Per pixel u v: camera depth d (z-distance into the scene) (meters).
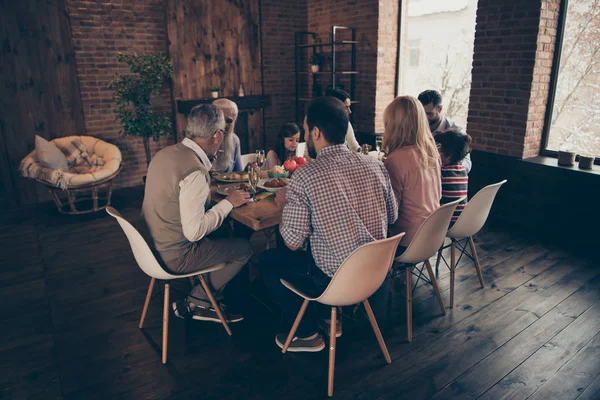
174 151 2.09
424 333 2.45
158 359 2.27
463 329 2.48
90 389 2.05
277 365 2.21
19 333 2.50
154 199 2.10
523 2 3.70
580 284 2.97
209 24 5.70
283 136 3.14
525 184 3.89
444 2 5.12
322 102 1.75
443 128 3.34
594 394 1.97
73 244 3.78
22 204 5.02
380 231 1.90
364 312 2.65
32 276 3.19
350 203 1.79
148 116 5.04
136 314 2.69
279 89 6.41
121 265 3.37
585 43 3.63
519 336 2.41
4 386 2.07
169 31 5.44
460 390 2.01
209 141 2.16
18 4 4.66
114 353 2.32
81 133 5.24
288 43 6.30
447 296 2.85
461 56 5.12
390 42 5.33
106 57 5.21
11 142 4.88
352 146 3.86
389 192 1.95
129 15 5.25
